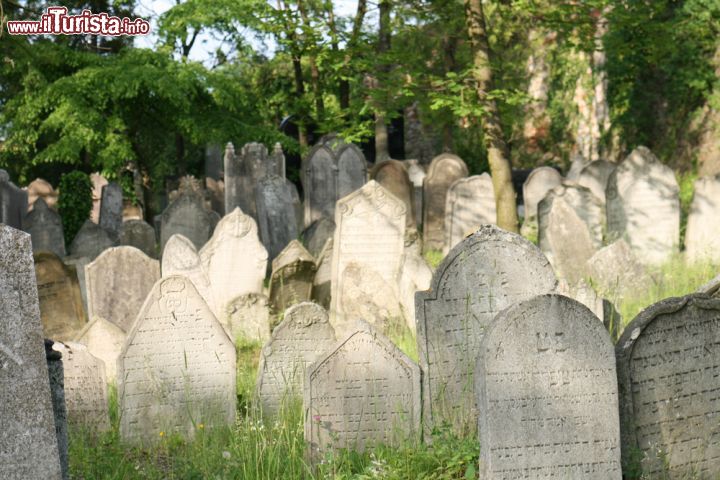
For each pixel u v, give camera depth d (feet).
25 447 16.67
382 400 25.09
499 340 21.06
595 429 21.49
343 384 24.90
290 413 27.89
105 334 32.83
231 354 28.35
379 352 25.05
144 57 83.35
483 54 48.70
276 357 29.01
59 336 40.11
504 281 26.63
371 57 49.98
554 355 21.27
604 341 21.49
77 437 26.89
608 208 51.37
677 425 22.68
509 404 21.13
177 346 28.04
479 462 21.99
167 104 84.89
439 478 22.68
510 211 49.44
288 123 98.37
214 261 44.16
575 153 103.19
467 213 57.21
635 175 50.60
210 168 109.70
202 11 83.30
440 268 26.14
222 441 27.02
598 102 100.07
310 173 64.08
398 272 40.45
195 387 28.17
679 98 89.97
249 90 109.19
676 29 55.98
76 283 40.75
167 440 27.66
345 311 40.55
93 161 88.63
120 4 80.89
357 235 42.14
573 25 51.39
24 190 69.51
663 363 22.50
